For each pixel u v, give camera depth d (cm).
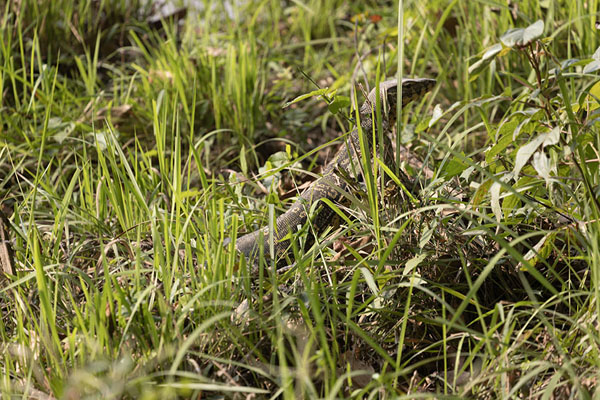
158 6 852
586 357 304
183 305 328
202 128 604
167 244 350
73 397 271
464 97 601
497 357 306
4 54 596
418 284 339
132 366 301
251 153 593
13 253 398
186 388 290
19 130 544
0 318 345
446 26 655
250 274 356
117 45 773
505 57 602
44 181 512
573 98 478
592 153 361
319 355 287
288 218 417
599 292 301
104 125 532
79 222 425
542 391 294
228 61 620
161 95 556
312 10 820
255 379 313
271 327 326
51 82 639
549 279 369
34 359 314
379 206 388
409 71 652
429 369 346
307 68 734
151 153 516
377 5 863
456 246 370
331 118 642
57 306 355
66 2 739
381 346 346
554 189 402
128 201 416
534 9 607
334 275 349
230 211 429
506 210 360
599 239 322
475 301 314
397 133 386
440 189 405
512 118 367
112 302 310
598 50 354
